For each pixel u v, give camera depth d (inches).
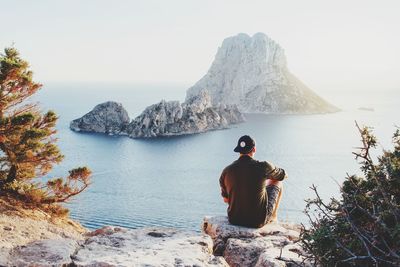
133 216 2272.4
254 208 156.3
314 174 3757.4
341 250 102.2
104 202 2532.0
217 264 115.6
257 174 157.2
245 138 161.8
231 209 160.4
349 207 107.8
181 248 124.5
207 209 2554.1
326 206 108.8
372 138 110.8
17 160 238.8
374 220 101.3
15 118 232.2
